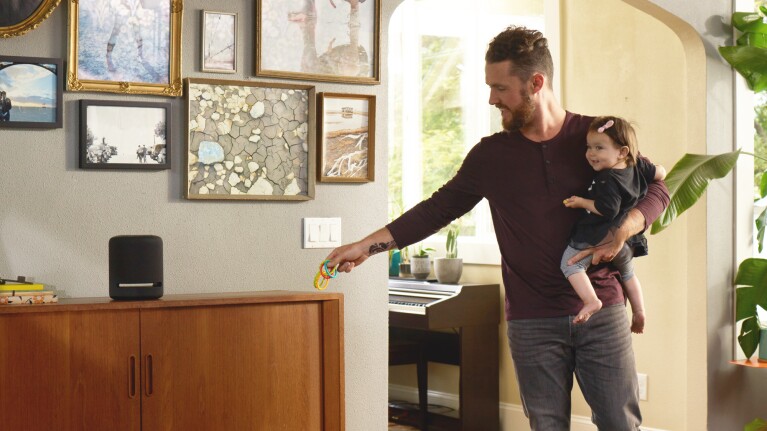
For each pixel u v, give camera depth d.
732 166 4.07
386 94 3.57
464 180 2.79
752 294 4.45
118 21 3.07
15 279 2.95
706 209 4.50
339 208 3.48
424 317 5.21
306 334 3.01
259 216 3.33
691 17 4.43
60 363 2.66
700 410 4.53
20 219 2.96
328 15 3.43
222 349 2.88
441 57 6.13
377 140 3.55
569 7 5.20
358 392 3.52
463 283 5.71
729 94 4.61
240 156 3.27
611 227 2.58
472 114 5.95
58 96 2.97
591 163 2.63
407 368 6.31
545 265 2.66
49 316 2.65
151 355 2.78
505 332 5.55
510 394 5.54
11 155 2.95
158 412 2.79
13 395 2.61
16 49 2.94
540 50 2.61
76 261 3.04
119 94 3.08
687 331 4.59
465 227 5.97
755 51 4.34
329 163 3.44
